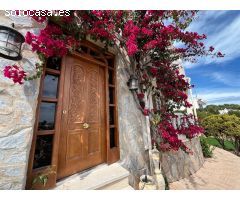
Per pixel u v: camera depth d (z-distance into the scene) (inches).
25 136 67.4
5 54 62.7
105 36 107.6
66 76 100.4
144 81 142.1
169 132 138.6
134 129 135.1
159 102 174.2
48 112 90.2
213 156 289.4
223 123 415.8
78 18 102.1
